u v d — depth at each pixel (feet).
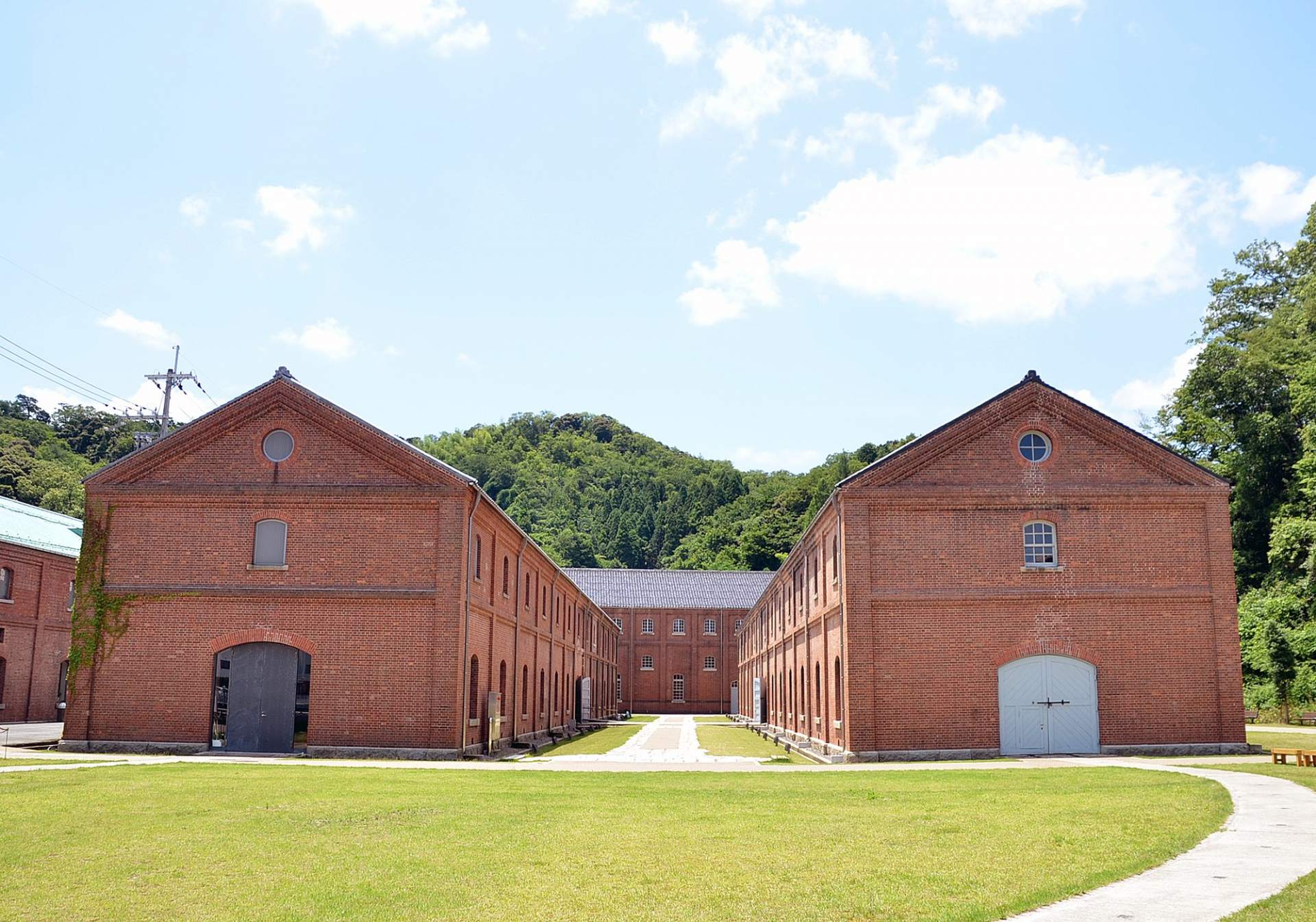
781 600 152.05
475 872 34.30
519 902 30.27
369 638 88.33
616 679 254.68
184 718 88.33
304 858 36.47
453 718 86.43
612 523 442.09
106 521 91.45
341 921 28.25
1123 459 91.71
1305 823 43.62
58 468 278.26
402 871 34.45
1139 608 89.56
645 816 47.65
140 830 41.98
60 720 158.81
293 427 92.48
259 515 90.99
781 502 396.78
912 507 90.63
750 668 213.05
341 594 88.94
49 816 45.55
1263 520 169.68
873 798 54.75
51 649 157.89
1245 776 64.13
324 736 86.74
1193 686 88.53
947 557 89.97
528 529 440.04
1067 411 92.22
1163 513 91.04
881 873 34.06
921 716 87.61
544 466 542.57
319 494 90.68
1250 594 161.68
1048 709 88.07
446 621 88.07
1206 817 45.14
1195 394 179.52
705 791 58.95
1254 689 150.30
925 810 49.24
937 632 88.89
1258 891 30.63
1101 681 88.48
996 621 89.04
